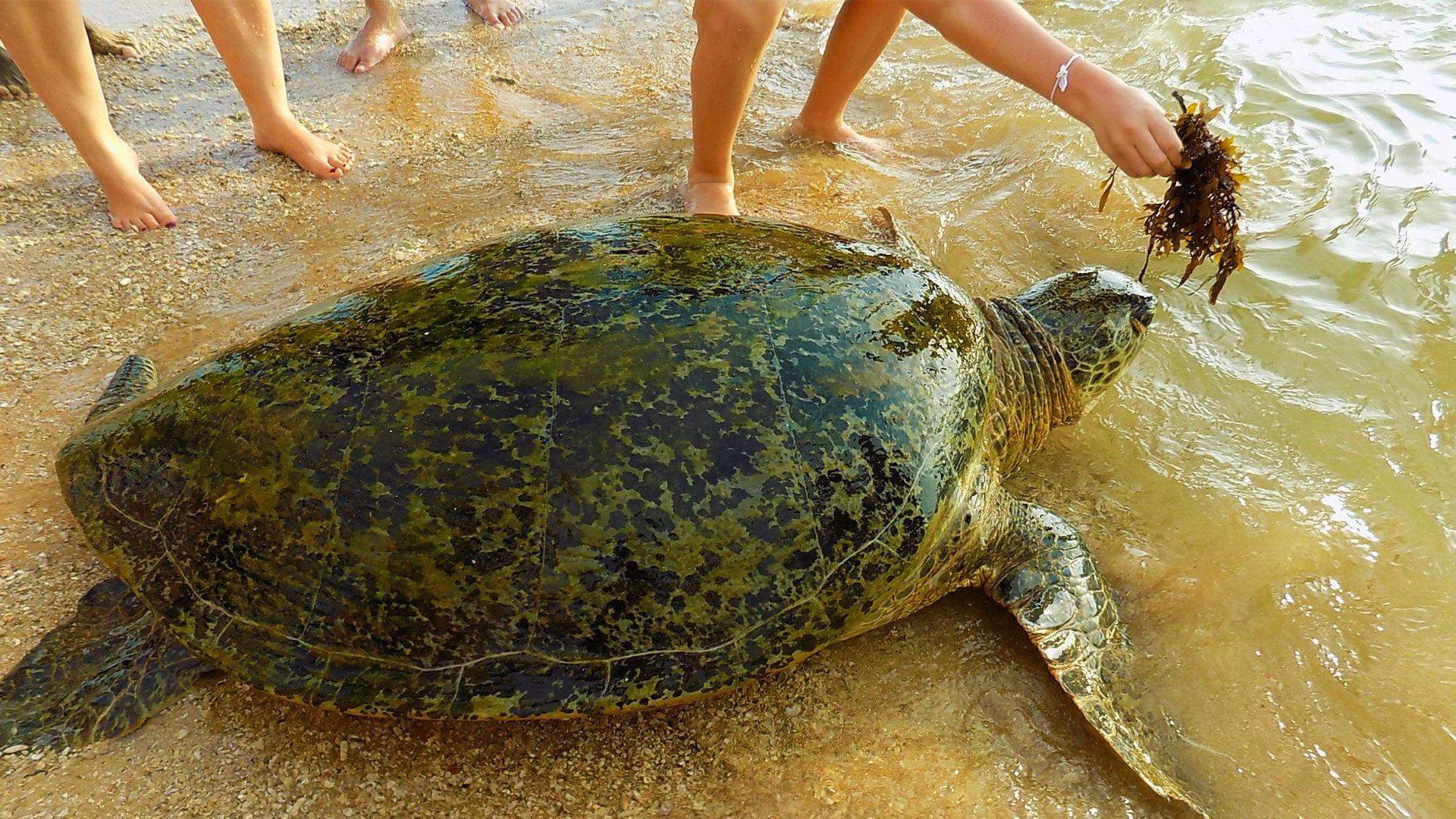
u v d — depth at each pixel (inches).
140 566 84.0
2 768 79.9
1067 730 88.2
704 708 90.0
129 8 227.9
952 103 189.5
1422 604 94.3
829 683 92.7
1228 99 176.2
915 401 86.7
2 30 132.0
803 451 80.0
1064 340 110.2
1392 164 154.5
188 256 147.2
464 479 76.2
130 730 83.9
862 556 82.4
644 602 77.2
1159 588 99.7
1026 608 93.3
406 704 77.1
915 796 82.7
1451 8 198.5
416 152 176.9
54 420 116.9
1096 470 114.4
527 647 77.0
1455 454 108.6
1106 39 205.8
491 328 82.4
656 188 161.6
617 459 76.5
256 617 79.6
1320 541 101.6
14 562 98.3
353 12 234.1
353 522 77.0
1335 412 116.3
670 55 215.8
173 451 85.2
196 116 185.3
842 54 160.7
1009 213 154.7
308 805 80.1
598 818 81.0
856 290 90.7
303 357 85.0
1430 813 78.7
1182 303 134.0
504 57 215.3
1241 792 81.4
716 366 80.4
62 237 149.6
